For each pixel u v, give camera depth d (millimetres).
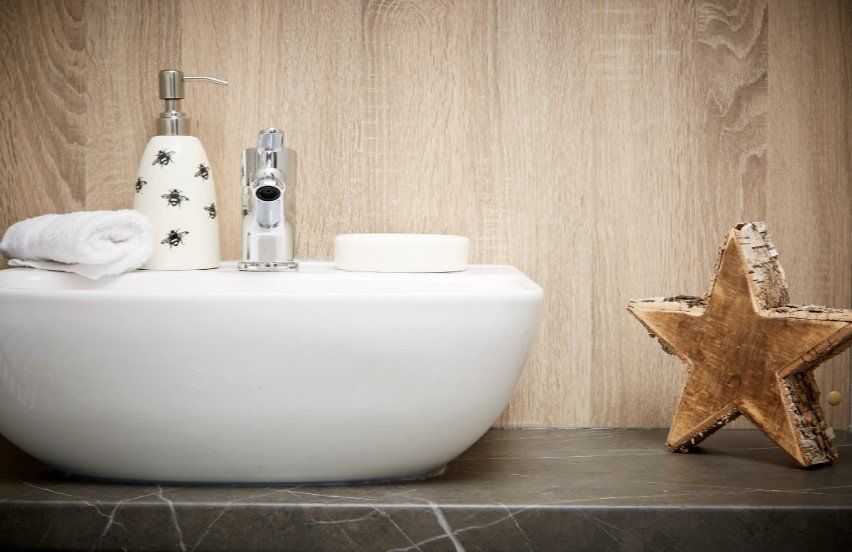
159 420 781
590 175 1100
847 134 1095
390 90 1095
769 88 1095
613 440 1049
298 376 767
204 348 762
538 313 848
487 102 1096
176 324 759
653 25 1094
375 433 792
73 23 1086
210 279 929
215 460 801
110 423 788
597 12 1093
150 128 1094
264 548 762
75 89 1090
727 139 1097
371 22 1091
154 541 762
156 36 1088
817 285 1099
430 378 780
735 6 1092
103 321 763
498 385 820
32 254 901
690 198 1100
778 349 903
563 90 1096
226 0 1087
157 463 810
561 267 1104
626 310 1104
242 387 769
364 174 1100
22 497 783
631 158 1098
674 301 976
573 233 1102
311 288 924
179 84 977
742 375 931
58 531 765
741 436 1074
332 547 760
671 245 1102
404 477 854
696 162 1097
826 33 1090
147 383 772
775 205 1098
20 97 1091
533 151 1098
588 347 1108
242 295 755
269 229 928
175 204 949
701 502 778
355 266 958
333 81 1094
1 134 1092
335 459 806
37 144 1094
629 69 1095
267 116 1095
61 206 1096
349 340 762
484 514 762
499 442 1039
